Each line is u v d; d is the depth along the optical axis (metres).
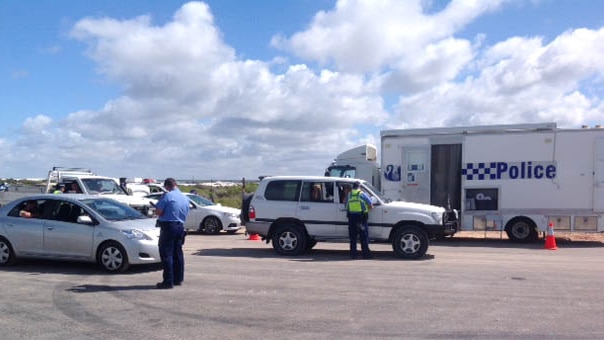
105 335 6.76
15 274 11.02
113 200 12.41
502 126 17.33
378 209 13.63
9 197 23.00
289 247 14.05
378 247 16.19
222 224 20.47
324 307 8.16
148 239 11.17
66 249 11.42
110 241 11.10
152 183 27.20
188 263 12.53
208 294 9.06
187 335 6.76
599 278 10.61
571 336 6.68
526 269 11.73
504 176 17.31
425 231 13.40
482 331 6.88
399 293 9.13
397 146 18.33
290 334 6.79
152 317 7.60
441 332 6.84
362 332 6.86
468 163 17.62
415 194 18.11
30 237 11.62
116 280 10.34
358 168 19.73
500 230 17.36
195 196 21.39
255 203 14.34
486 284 9.94
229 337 6.67
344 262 12.78
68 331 6.93
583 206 16.66
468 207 17.62
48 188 22.98
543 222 17.00
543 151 16.98
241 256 13.85
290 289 9.47
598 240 18.41
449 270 11.55
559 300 8.63
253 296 8.90
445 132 17.84
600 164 16.53
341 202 13.87
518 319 7.46
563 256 14.20
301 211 14.01
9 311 7.93
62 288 9.56
